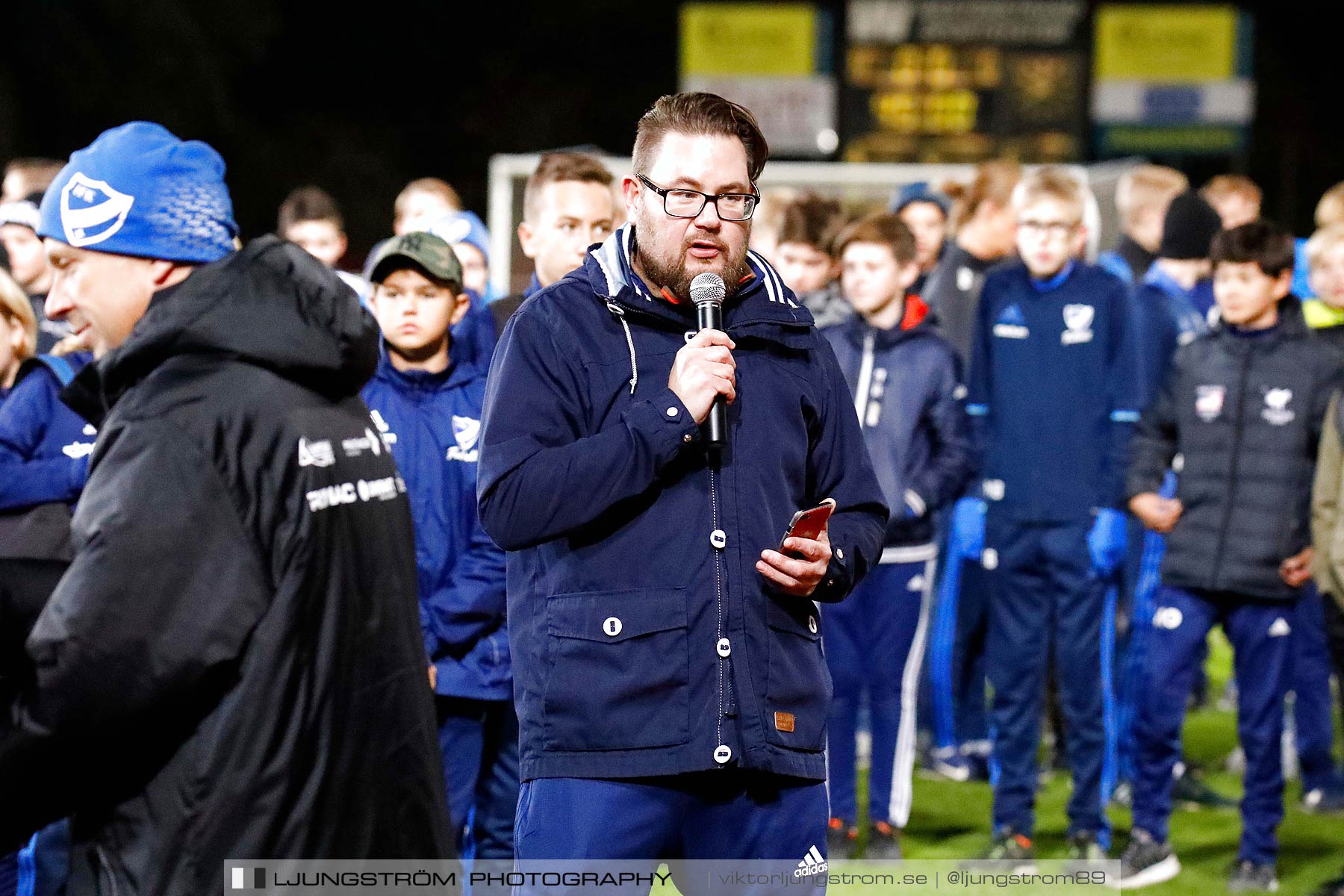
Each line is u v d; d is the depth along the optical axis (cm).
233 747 534
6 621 559
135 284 580
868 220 1280
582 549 632
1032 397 1293
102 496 529
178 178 579
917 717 1623
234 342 551
